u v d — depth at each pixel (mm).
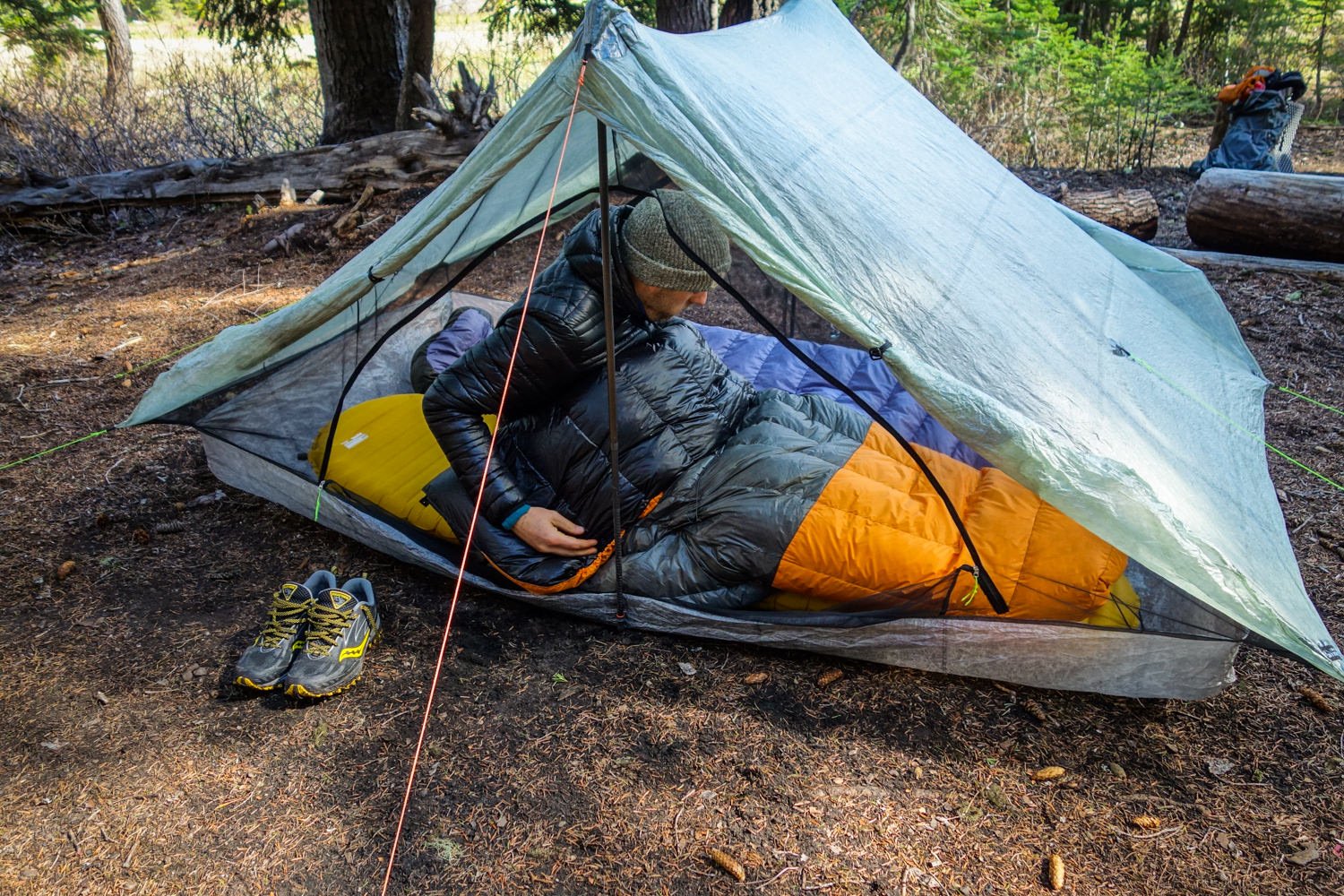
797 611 2395
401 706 2273
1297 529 2963
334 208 6742
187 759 2121
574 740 2160
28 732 2197
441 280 3596
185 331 4891
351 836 1921
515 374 2301
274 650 2311
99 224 6973
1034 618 2217
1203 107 9258
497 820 1952
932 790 2018
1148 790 2012
